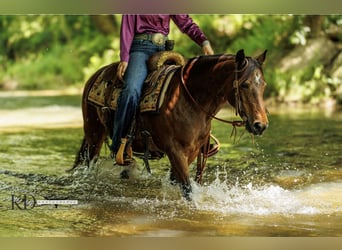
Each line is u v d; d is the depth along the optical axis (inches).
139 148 278.4
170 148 257.3
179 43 780.6
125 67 270.8
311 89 679.7
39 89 885.8
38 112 623.5
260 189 298.7
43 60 925.2
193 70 255.4
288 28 729.6
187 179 256.2
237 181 315.3
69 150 409.7
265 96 685.3
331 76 688.4
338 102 672.4
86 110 302.8
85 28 922.7
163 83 261.4
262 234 233.5
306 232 235.8
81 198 285.1
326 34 724.0
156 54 271.7
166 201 278.1
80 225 245.4
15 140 452.1
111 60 871.1
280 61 708.0
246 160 367.2
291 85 684.1
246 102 237.0
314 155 382.3
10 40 952.9
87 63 895.1
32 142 443.5
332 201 278.2
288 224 245.0
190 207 263.7
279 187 302.5
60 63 911.0
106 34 905.5
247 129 238.2
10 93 841.5
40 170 345.1
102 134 305.7
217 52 757.9
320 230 237.9
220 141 431.5
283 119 544.7
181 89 256.5
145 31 274.7
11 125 534.6
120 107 266.7
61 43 932.6
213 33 763.4
